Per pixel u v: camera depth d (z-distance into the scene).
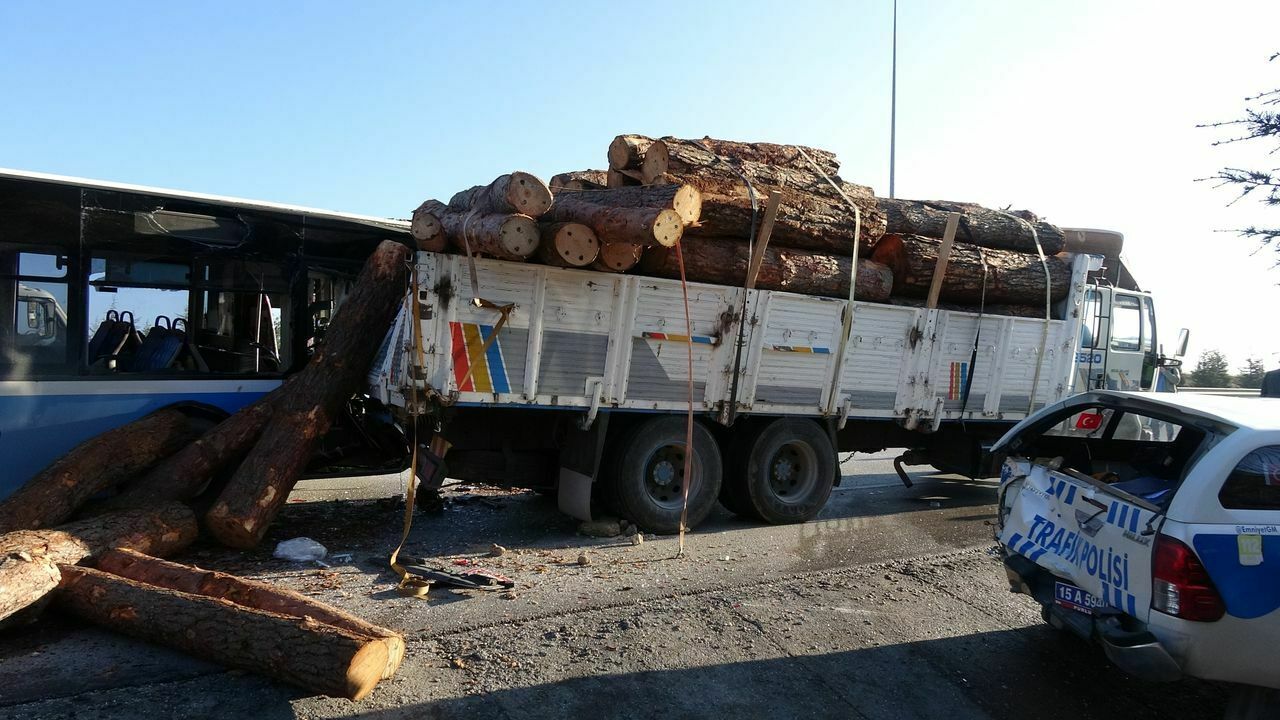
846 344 8.04
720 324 7.39
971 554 7.00
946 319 8.62
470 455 7.29
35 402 6.50
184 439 6.93
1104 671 4.67
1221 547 3.56
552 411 7.27
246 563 6.11
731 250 7.34
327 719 3.71
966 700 4.25
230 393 7.46
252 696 3.90
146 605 4.42
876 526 8.13
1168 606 3.57
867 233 8.25
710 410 7.50
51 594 4.74
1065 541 4.31
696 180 7.16
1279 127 4.67
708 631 4.96
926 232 8.92
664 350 7.21
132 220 6.97
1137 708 4.25
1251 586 3.53
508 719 3.79
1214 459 3.73
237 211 7.52
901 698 4.23
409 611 5.12
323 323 8.11
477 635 4.75
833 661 4.63
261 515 6.15
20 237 6.45
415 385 6.23
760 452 7.93
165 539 5.77
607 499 7.50
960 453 9.48
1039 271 9.23
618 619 5.10
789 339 7.75
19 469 6.44
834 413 8.13
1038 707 4.22
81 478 5.98
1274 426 3.82
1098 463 5.77
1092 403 4.78
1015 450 5.22
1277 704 3.73
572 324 6.79
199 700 3.85
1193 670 3.54
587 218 6.63
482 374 6.46
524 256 6.16
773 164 8.11
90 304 6.78
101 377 6.78
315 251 7.98
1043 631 5.23
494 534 7.31
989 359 9.01
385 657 3.87
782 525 8.09
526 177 6.07
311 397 6.82
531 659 4.44
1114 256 11.16
